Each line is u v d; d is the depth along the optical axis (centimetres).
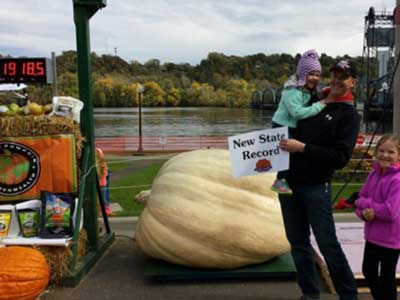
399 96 785
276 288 437
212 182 457
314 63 357
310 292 384
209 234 436
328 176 356
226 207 445
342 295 363
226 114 8806
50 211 461
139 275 477
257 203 449
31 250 423
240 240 436
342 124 347
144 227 464
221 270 456
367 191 357
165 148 3005
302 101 360
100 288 445
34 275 399
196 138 3366
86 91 504
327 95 369
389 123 2977
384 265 350
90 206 520
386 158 340
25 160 472
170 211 448
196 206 445
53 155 474
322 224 355
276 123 382
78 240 472
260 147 369
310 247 384
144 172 1519
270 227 444
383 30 4688
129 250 559
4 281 385
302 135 359
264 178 460
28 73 493
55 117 478
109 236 582
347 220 650
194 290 436
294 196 372
